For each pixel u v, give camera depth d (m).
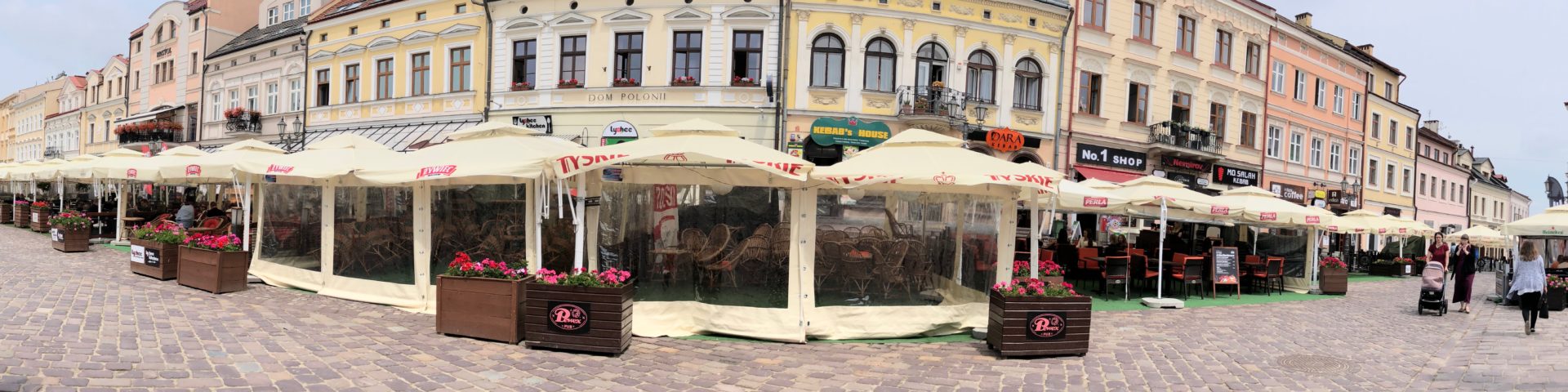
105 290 9.24
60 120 50.44
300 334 7.17
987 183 7.61
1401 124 39.53
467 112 21.86
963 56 20.73
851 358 7.18
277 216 10.73
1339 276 15.55
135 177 13.36
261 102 28.70
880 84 20.20
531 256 8.53
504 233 8.73
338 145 11.03
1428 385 6.84
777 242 8.02
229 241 9.96
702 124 8.31
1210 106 27.20
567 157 7.34
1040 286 7.47
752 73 19.91
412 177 8.38
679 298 8.20
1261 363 7.64
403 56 23.23
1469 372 7.35
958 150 8.57
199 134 32.19
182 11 34.53
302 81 26.56
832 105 19.73
